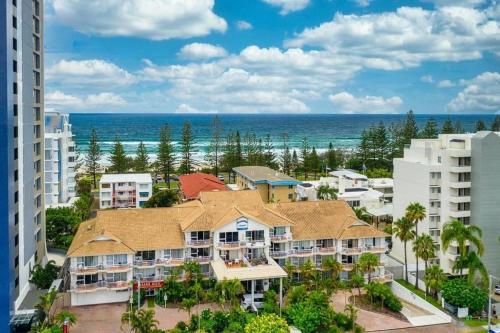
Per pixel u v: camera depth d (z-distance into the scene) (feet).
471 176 239.71
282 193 356.59
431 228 247.29
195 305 196.54
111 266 204.44
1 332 171.63
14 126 190.39
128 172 540.93
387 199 410.31
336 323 183.62
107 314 194.08
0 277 171.73
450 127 595.47
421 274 236.43
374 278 222.69
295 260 229.86
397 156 567.18
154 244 214.07
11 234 179.93
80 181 459.32
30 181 217.15
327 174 535.60
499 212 236.63
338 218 242.58
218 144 581.94
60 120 387.55
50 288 204.64
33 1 225.56
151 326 166.20
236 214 222.28
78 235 220.84
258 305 198.90
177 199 348.59
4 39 175.01
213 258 220.64
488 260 237.04
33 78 224.33
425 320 193.98
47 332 158.81
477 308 197.57
